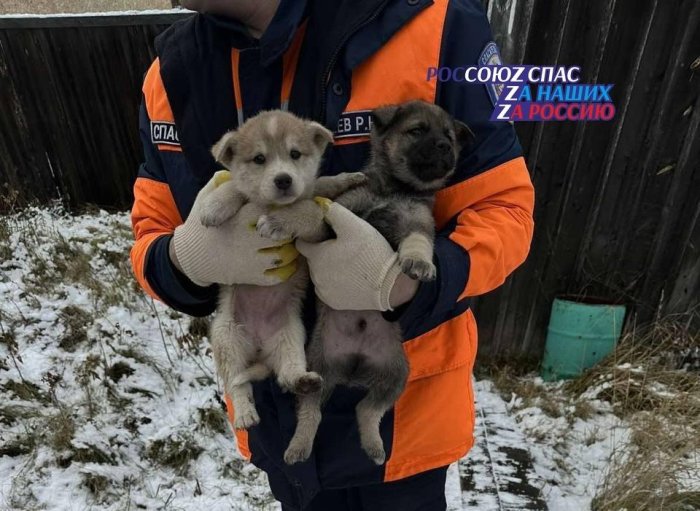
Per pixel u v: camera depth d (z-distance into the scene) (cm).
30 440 148
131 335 181
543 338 184
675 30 142
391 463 81
